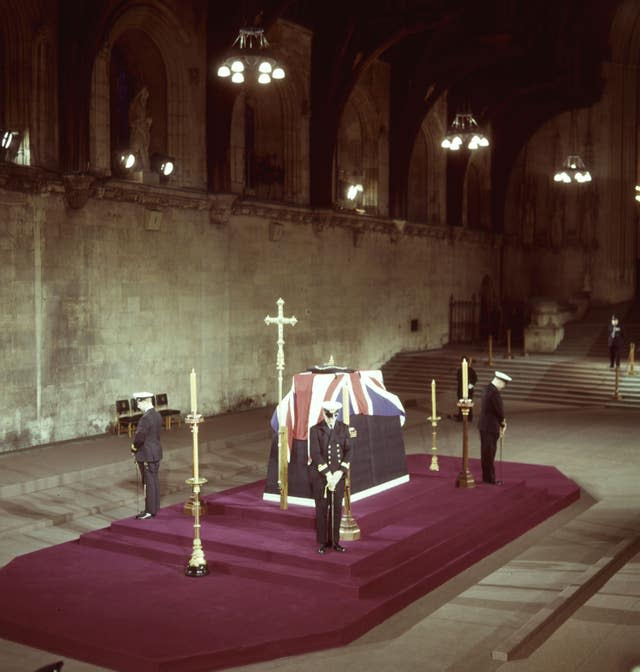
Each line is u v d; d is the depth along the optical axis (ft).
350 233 98.43
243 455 64.13
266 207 83.61
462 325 124.47
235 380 81.87
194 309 76.38
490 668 28.19
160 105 75.10
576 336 115.44
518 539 44.11
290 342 89.10
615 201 135.13
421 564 38.11
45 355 62.34
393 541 38.75
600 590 34.76
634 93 134.62
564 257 136.87
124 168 68.90
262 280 84.79
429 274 116.16
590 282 134.72
